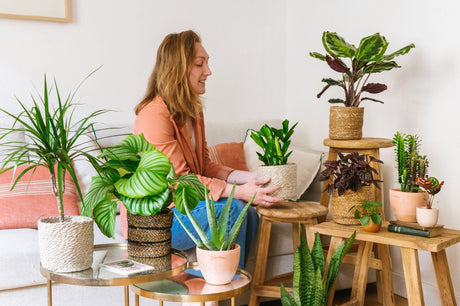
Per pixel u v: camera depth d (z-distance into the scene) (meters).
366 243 2.05
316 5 3.15
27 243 1.94
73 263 1.35
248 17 3.34
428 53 2.41
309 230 2.07
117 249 1.62
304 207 2.14
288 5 3.43
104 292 2.01
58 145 1.34
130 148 1.53
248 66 3.36
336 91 3.01
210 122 2.99
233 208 2.01
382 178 2.67
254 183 2.07
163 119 2.09
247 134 3.01
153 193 1.40
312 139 3.24
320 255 1.81
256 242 2.29
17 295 1.89
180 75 2.13
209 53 3.24
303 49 3.29
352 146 2.22
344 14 2.93
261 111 3.43
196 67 2.20
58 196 1.39
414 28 2.48
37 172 2.32
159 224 1.50
